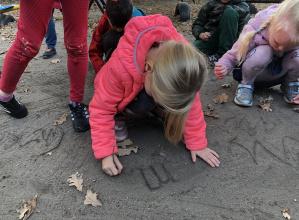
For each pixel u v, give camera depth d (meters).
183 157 1.61
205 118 1.98
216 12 3.01
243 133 1.82
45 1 1.39
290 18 1.65
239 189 1.41
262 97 2.26
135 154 1.62
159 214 1.27
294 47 1.84
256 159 1.61
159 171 1.51
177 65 1.08
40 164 1.54
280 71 2.12
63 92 2.30
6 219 1.24
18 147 1.66
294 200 1.35
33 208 1.28
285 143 1.74
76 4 1.49
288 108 2.12
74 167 1.52
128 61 1.31
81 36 1.62
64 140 1.73
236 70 2.27
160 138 1.75
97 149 1.42
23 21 1.42
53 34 2.97
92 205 1.31
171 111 1.16
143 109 1.59
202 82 1.16
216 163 1.55
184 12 4.90
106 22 2.02
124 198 1.35
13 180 1.43
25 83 2.42
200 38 3.15
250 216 1.27
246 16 2.98
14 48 1.54
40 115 1.97
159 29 1.35
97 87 1.46
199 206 1.32
